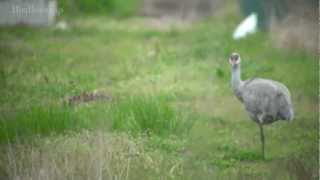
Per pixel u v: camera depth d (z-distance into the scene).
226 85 40.75
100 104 32.50
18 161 25.12
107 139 26.69
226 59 48.03
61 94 33.25
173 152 28.95
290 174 25.94
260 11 59.56
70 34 58.97
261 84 28.78
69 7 69.06
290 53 48.44
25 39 54.34
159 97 36.22
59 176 23.67
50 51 47.97
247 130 32.91
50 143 26.95
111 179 23.70
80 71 41.78
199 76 42.88
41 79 35.91
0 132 28.78
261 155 29.00
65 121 29.80
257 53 49.34
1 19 62.62
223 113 35.66
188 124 31.80
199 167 27.05
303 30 50.09
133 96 34.38
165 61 46.78
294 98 37.72
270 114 28.58
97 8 77.44
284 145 30.69
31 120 29.55
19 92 34.44
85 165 24.11
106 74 41.84
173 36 60.62
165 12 79.44
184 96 38.31
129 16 77.38
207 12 79.19
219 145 30.41
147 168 25.67
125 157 25.73
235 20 69.81
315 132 31.91
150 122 30.91
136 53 50.34
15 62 42.34
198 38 58.41
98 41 56.06
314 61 45.16
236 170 27.17
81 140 26.78
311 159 27.66
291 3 55.06
